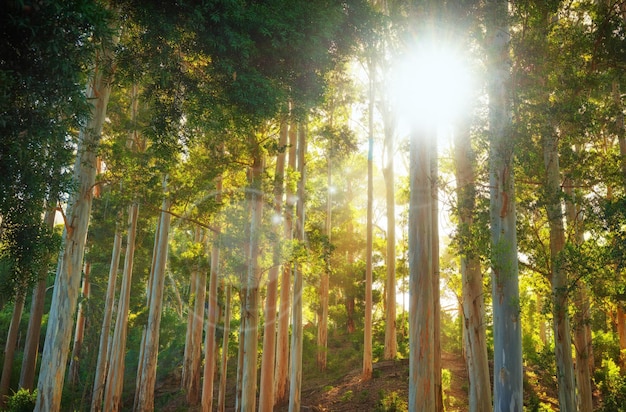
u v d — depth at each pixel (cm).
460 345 2964
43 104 669
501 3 1171
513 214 1105
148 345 1997
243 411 1361
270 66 1125
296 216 1642
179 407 2422
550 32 1216
